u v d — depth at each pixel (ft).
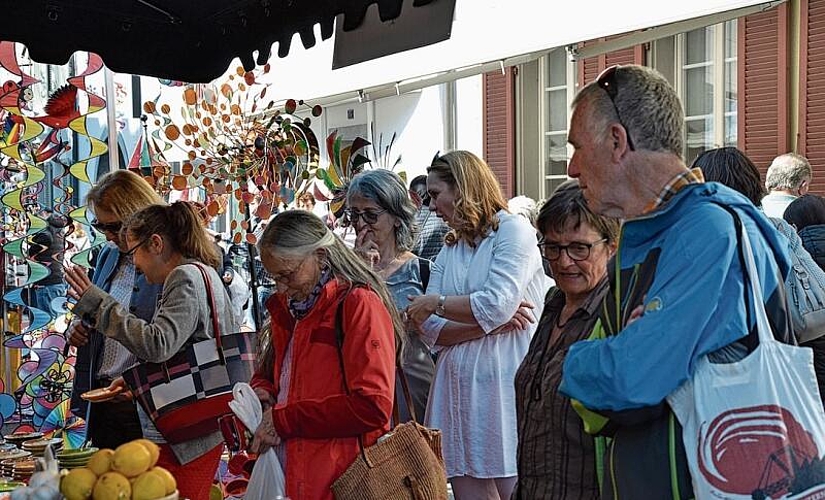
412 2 9.75
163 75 13.30
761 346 6.76
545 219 8.93
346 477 9.59
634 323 6.84
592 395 6.93
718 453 6.68
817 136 25.72
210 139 15.40
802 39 25.86
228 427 11.54
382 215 13.58
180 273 12.12
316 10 11.26
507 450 12.16
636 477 6.95
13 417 16.38
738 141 27.48
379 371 9.65
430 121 34.53
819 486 6.69
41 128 15.57
